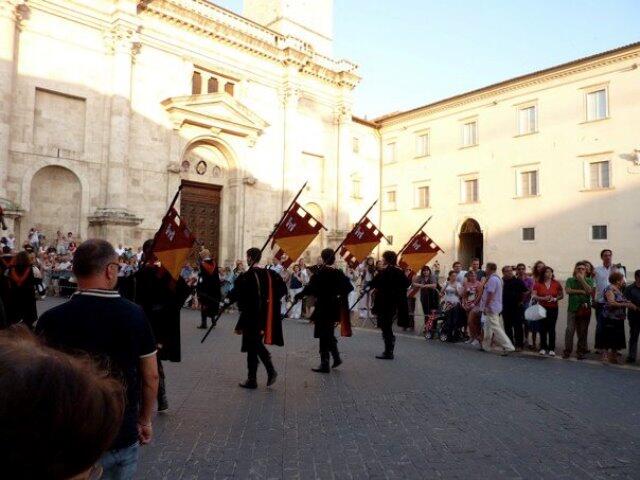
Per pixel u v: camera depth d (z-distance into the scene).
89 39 23.97
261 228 30.72
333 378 9.12
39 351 1.08
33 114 22.38
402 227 39.97
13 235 20.19
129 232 24.22
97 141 24.11
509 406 7.40
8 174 21.62
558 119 30.88
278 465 5.13
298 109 33.50
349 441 5.85
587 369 10.27
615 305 10.66
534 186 32.00
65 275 20.00
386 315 11.12
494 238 33.66
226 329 15.39
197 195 28.98
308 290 9.70
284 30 34.72
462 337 14.23
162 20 26.50
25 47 22.22
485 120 34.66
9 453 0.95
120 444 3.00
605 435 6.17
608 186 28.66
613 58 28.34
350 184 39.69
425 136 38.81
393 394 8.00
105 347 3.01
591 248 29.03
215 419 6.59
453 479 4.86
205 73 28.64
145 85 25.86
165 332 6.62
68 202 23.53
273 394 7.92
